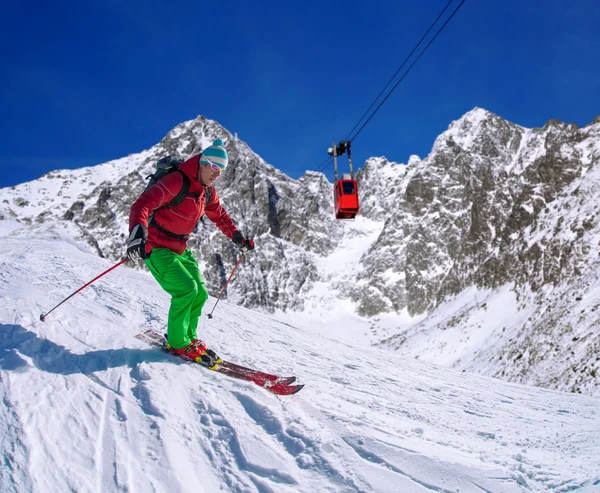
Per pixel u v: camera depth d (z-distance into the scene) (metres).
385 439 3.71
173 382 4.01
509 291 83.62
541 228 87.75
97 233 160.12
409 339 94.06
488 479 3.43
